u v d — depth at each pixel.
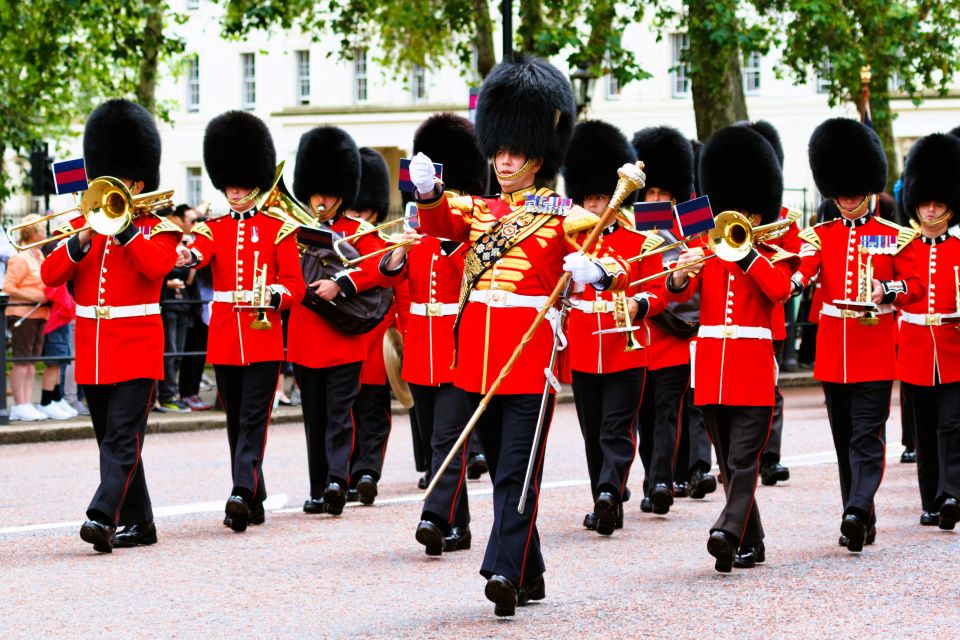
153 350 12.40
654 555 12.07
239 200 13.67
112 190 11.89
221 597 10.47
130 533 12.48
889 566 11.51
